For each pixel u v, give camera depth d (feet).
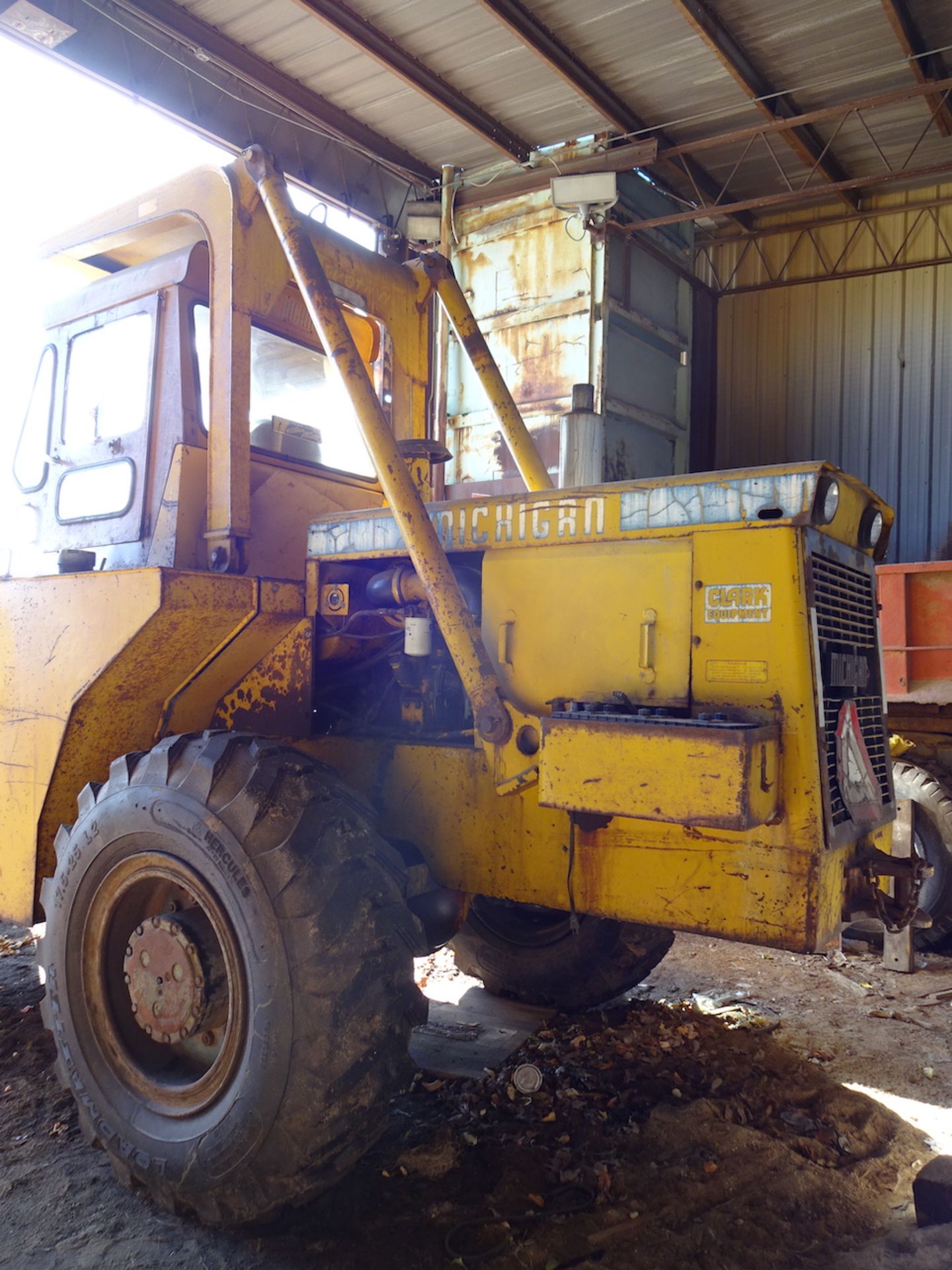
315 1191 6.68
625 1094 8.89
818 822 6.58
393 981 6.82
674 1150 7.93
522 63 25.53
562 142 30.09
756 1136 8.05
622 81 26.53
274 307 9.86
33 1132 8.36
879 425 34.40
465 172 31.89
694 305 35.37
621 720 6.64
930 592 15.62
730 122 28.68
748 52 25.43
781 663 6.73
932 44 25.62
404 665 9.38
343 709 9.95
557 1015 10.91
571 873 7.57
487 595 8.21
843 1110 8.65
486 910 11.59
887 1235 6.76
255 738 7.70
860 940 14.38
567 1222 6.98
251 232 9.45
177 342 9.68
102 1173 7.68
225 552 9.21
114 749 9.33
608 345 29.22
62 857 8.16
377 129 29.19
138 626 8.24
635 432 31.09
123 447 10.10
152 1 22.88
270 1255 6.64
